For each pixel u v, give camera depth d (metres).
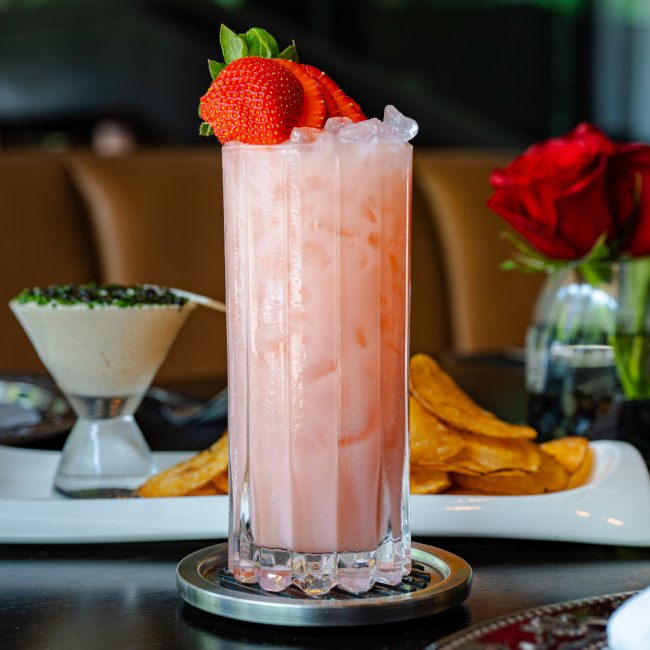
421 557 0.63
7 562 0.66
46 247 1.65
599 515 0.67
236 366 0.60
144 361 0.76
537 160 0.86
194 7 4.20
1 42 4.90
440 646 0.54
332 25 4.56
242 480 0.60
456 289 2.05
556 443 0.75
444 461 0.69
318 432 0.59
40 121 4.92
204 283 1.79
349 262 0.59
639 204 0.84
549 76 4.69
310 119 0.60
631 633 0.52
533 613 0.56
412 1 4.56
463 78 4.63
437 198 2.06
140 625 0.59
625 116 4.73
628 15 4.62
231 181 0.60
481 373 1.25
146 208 1.74
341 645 0.57
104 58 4.63
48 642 0.57
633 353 0.85
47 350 0.76
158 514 0.67
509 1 4.60
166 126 4.55
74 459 0.76
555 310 0.89
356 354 0.59
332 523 0.59
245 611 0.58
